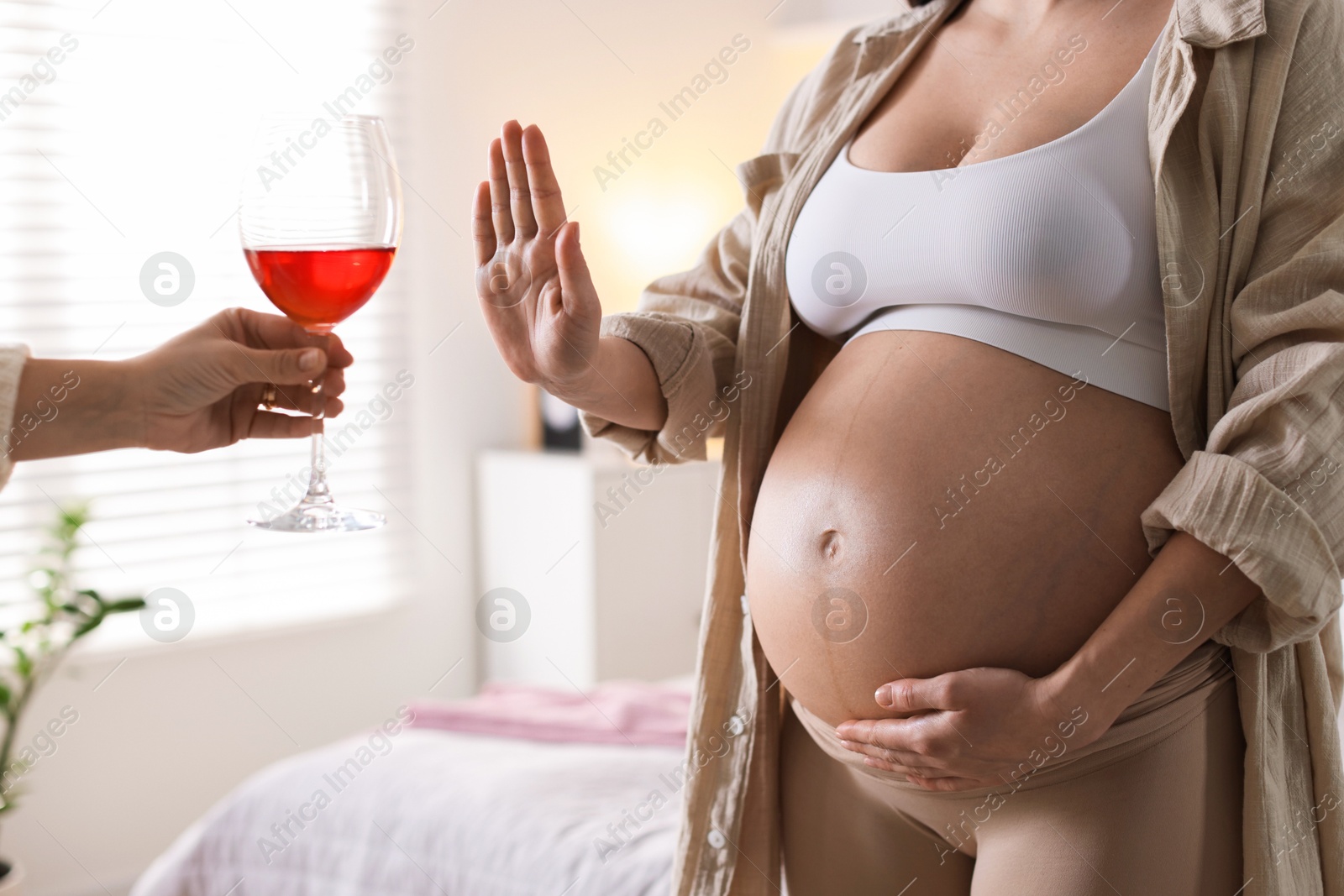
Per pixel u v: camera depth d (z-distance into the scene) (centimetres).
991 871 86
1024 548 85
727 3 355
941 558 86
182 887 190
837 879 98
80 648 263
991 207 86
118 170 263
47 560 259
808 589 92
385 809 181
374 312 308
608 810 171
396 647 315
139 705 273
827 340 106
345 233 83
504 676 323
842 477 91
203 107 273
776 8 362
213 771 284
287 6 285
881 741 87
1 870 206
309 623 297
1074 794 82
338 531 85
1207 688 84
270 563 292
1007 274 85
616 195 338
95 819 267
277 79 284
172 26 269
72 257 259
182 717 279
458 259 320
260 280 85
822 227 97
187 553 279
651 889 150
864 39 105
